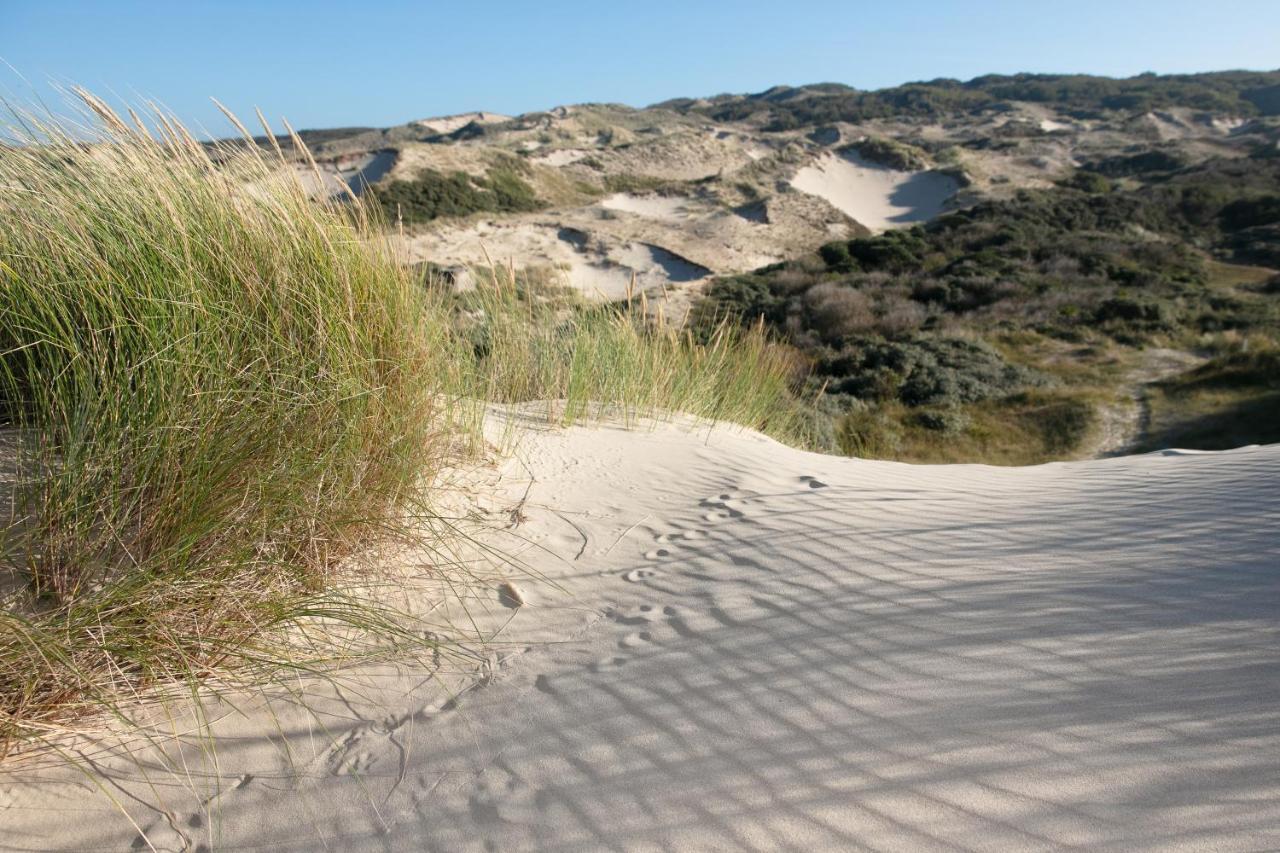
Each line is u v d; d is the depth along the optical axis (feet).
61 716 5.83
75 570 6.78
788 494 11.71
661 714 6.09
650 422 16.71
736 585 8.42
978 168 158.81
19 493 7.24
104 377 7.55
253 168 9.98
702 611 7.86
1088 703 5.46
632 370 17.94
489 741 5.90
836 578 8.36
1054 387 49.11
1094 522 9.29
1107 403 45.93
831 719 5.77
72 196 8.57
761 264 115.75
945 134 250.37
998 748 5.12
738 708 6.07
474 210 147.02
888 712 5.75
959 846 4.35
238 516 7.40
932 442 43.09
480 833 4.99
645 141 230.07
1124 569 7.67
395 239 11.97
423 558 8.74
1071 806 4.49
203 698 6.26
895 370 51.88
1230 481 10.32
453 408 11.75
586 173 195.93
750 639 7.17
